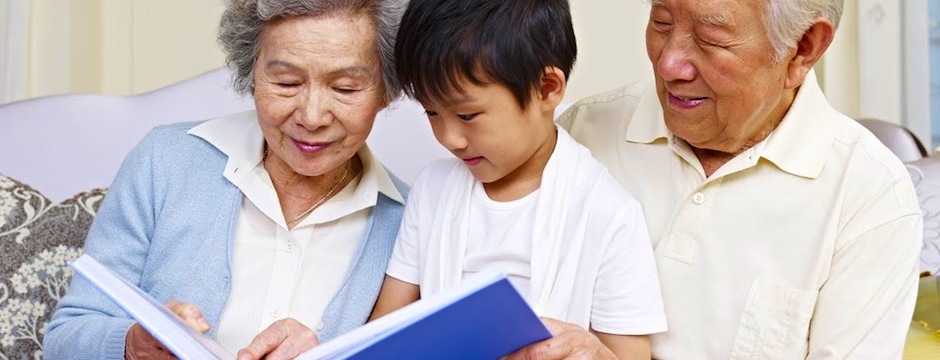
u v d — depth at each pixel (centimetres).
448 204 147
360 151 166
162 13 311
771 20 125
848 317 138
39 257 182
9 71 285
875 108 309
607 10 311
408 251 154
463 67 130
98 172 203
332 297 159
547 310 135
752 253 142
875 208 138
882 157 142
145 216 161
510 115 134
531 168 143
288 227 162
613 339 135
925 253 200
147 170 163
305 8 140
